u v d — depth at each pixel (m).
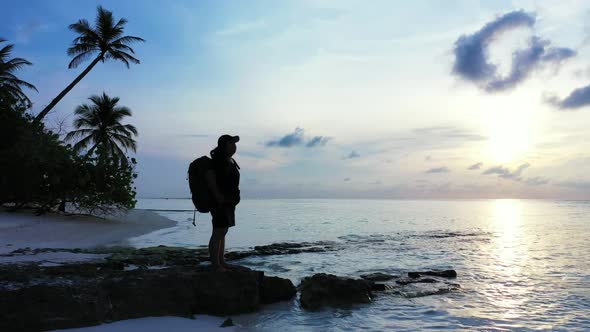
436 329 5.84
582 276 10.62
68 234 19.16
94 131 41.00
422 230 29.89
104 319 5.47
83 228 22.17
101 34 34.59
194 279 6.34
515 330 5.82
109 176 26.66
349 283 7.43
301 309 6.86
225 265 6.77
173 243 17.94
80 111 40.28
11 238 16.22
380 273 10.36
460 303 7.48
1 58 35.47
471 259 14.25
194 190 6.22
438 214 68.25
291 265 12.32
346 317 6.40
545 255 15.49
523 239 22.66
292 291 7.58
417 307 7.12
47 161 25.33
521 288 8.96
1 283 5.27
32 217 24.42
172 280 6.20
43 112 30.83
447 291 8.51
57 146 26.80
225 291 6.40
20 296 5.07
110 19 34.72
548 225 37.72
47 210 26.55
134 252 12.86
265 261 13.12
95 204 27.17
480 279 10.14
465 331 5.75
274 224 35.91
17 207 26.67
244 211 75.38
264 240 21.09
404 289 8.49
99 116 40.75
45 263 9.46
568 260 14.01
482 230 30.28
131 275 6.21
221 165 6.15
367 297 7.41
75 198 26.27
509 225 37.72
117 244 16.88
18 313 4.95
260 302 7.15
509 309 7.05
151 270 6.63
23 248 13.58
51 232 18.94
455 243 20.17
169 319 5.77
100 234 20.66
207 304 6.32
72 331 5.07
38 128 27.48
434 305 7.29
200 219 40.78
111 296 5.71
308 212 70.81
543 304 7.46
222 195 6.17
